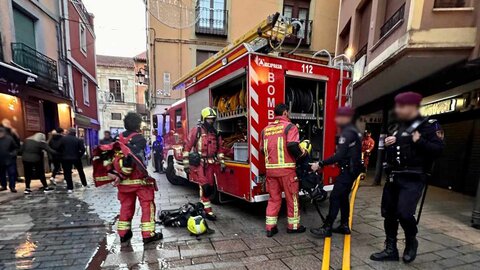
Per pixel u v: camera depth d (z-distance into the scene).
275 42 3.87
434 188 6.80
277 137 3.36
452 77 5.88
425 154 2.52
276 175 3.39
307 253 2.95
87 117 15.13
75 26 13.41
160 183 7.49
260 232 3.58
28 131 8.92
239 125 4.95
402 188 2.62
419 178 2.56
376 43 6.55
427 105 7.37
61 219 4.25
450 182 6.55
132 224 3.90
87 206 5.07
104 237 3.46
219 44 13.39
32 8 9.52
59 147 6.52
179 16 12.95
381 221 4.06
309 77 4.02
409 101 2.47
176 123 6.82
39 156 6.38
